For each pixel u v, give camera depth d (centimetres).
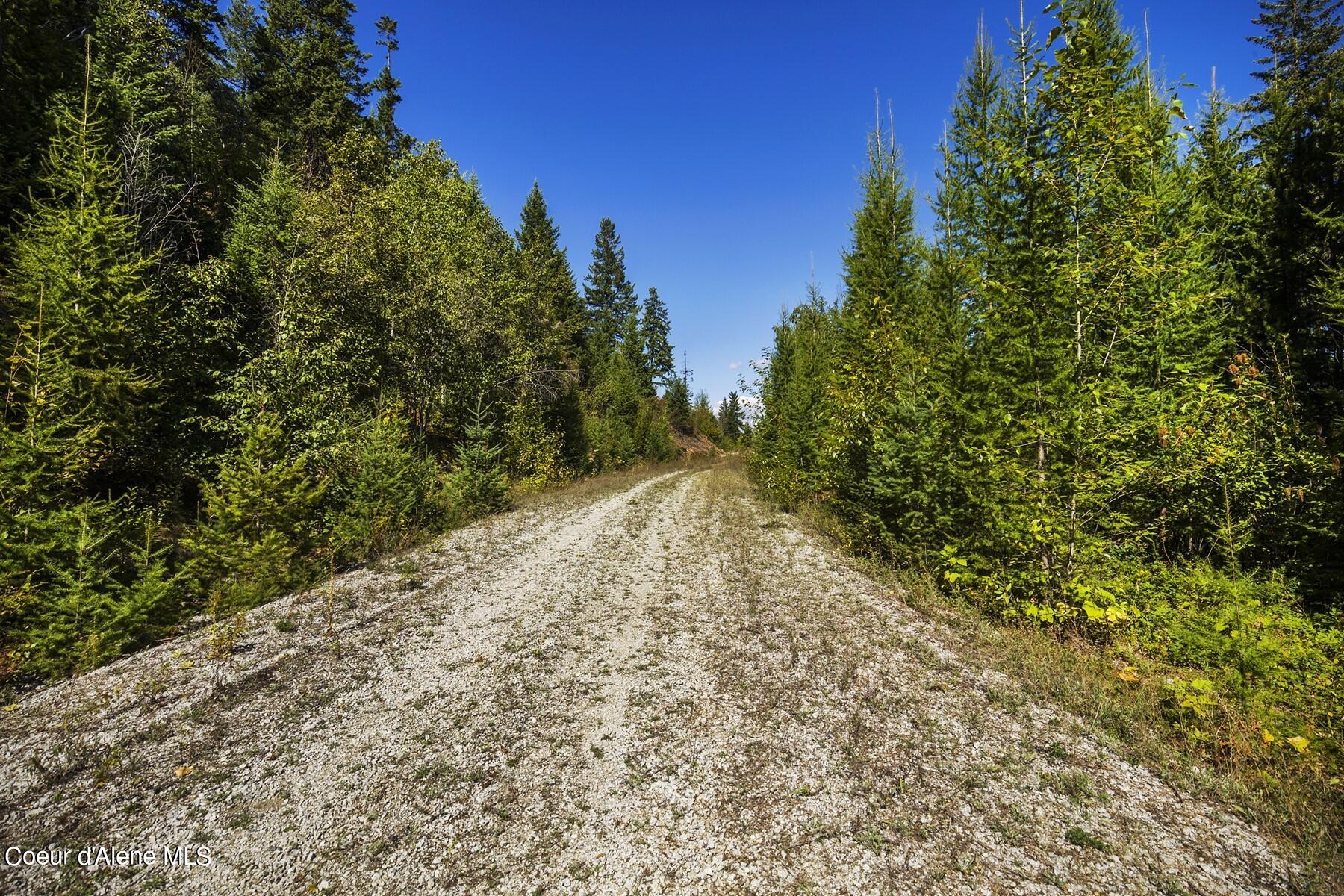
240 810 373
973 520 792
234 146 1838
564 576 988
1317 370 784
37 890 303
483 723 493
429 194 2000
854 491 1082
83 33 1228
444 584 916
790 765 425
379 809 377
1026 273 696
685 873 321
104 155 1030
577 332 4038
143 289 953
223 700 522
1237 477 695
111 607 643
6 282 842
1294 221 824
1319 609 642
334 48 2648
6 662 575
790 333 2122
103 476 924
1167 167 896
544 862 331
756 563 1046
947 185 1173
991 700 509
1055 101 665
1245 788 375
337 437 1162
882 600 811
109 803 378
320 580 913
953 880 307
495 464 1703
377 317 1625
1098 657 591
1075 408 641
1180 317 711
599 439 3441
